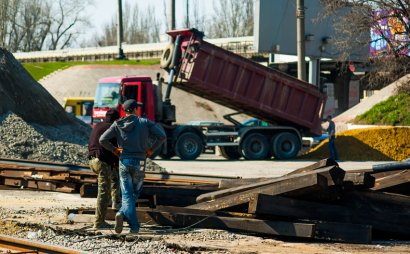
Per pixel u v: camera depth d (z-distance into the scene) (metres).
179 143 41.31
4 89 30.12
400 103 49.16
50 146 27.86
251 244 12.55
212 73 40.34
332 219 13.26
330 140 41.91
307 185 12.78
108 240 12.79
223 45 87.50
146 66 90.62
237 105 42.66
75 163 27.42
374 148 43.62
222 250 11.80
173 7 58.97
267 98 42.09
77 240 12.75
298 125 43.91
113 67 90.19
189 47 39.94
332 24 53.94
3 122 28.47
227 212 14.03
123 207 13.33
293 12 53.22
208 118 77.94
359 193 13.50
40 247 11.94
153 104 40.72
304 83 42.84
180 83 40.88
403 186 14.06
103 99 41.38
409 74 49.53
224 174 29.64
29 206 18.17
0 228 14.13
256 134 42.97
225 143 42.72
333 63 68.75
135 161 13.37
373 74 48.19
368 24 45.91
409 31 45.50
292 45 53.28
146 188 15.83
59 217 15.84
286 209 13.12
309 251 11.94
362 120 49.88
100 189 14.02
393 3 45.44
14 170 22.00
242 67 40.94
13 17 138.25
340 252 11.88
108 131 13.42
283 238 13.23
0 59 31.39
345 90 74.00
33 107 30.62
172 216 14.12
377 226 13.34
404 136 43.81
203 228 13.88
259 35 52.16
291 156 43.53
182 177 21.97
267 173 30.50
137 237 12.78
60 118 31.58
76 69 90.44
